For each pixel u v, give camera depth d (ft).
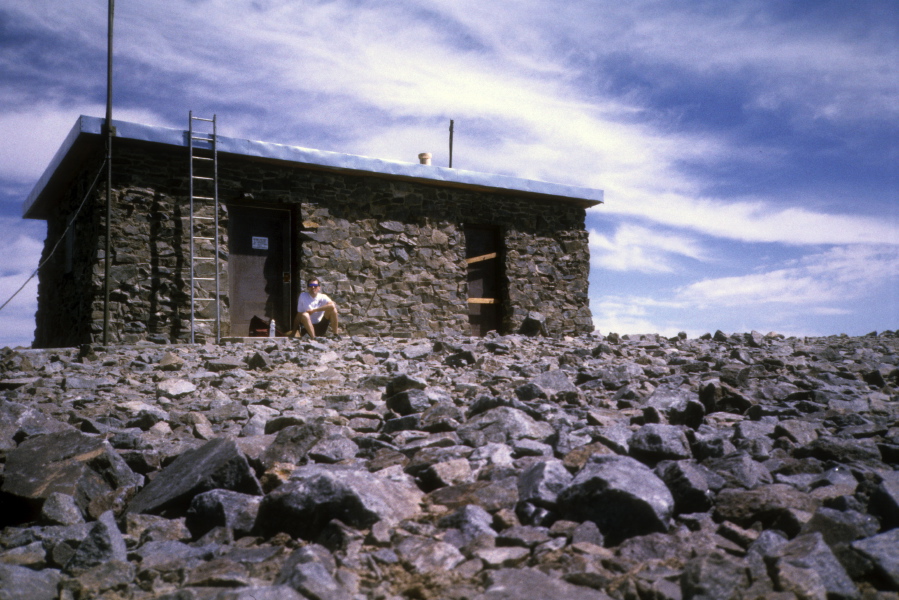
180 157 38.65
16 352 26.20
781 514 8.46
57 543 9.18
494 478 10.24
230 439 11.24
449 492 9.65
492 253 50.31
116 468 11.86
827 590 6.58
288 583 6.81
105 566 7.95
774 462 10.87
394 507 9.03
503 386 18.63
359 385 20.52
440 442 12.05
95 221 36.63
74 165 40.98
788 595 6.33
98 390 19.76
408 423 13.82
